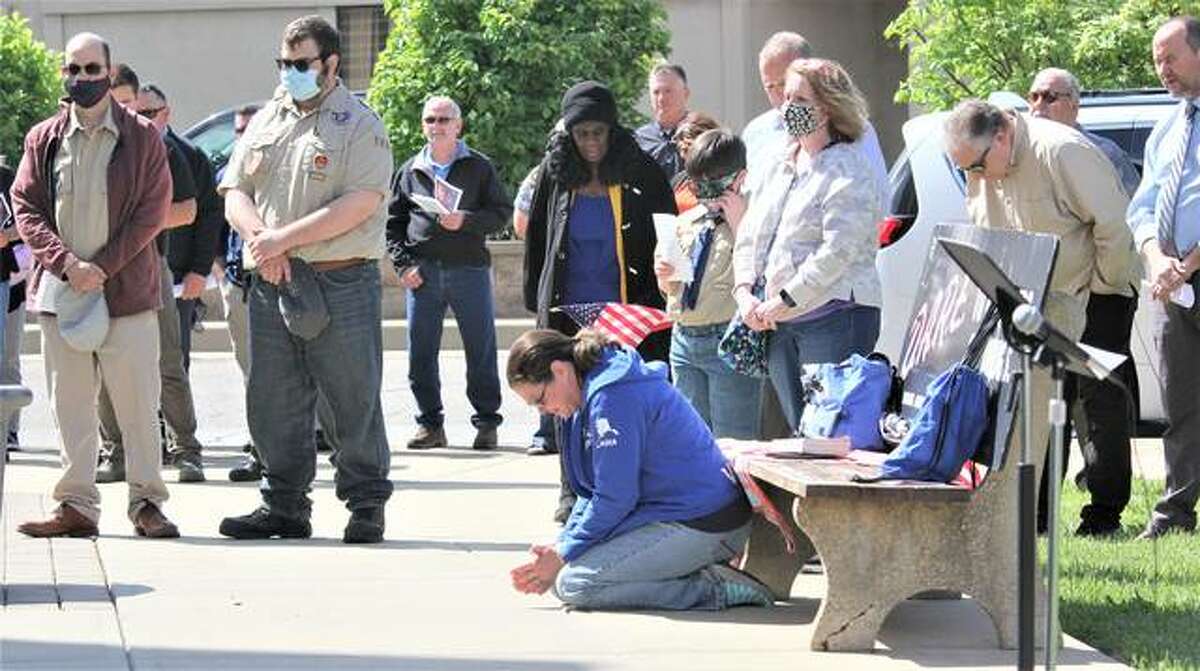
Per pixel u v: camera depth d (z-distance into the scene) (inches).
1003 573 621.6
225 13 2417.6
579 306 855.7
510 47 1939.0
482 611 682.8
